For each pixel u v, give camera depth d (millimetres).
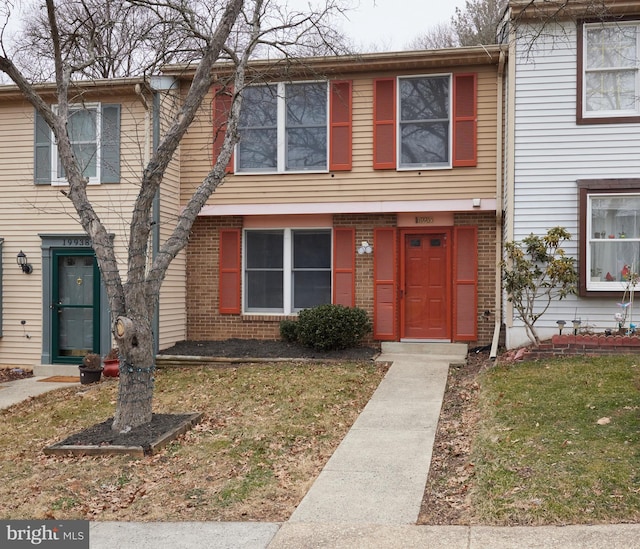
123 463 6910
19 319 13547
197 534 5129
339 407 8883
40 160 13516
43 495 6113
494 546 4598
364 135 13172
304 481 6234
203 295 14016
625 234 11250
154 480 6398
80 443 7430
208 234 14016
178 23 9633
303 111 13500
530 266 10820
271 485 6129
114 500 5949
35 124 13531
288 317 13594
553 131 11398
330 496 5777
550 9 11047
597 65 11422
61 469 6812
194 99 7918
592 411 7387
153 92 12914
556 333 11336
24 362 13508
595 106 11430
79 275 13438
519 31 11359
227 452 7102
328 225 13562
